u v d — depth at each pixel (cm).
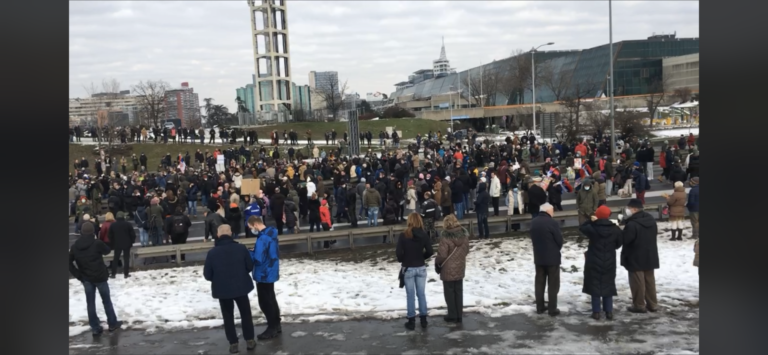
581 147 3603
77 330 1059
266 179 2808
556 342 905
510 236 1883
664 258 1409
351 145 4925
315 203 2033
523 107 8825
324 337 975
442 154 4066
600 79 9688
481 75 10012
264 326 1058
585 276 1012
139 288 1375
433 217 1755
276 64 9075
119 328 1064
